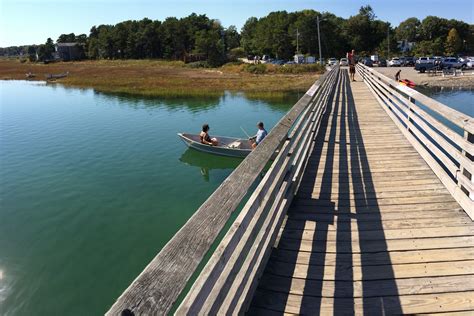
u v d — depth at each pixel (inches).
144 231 337.7
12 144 655.8
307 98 213.6
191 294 63.0
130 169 509.4
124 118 892.6
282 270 135.9
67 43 4606.3
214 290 83.0
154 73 2193.7
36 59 4498.0
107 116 922.1
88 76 2122.3
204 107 1039.6
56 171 506.9
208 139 514.3
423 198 192.5
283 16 3794.3
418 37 3784.5
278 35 3307.1
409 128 303.0
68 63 3895.2
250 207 98.0
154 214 373.1
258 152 110.8
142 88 1508.4
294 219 175.3
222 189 82.6
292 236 159.8
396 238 155.1
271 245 145.5
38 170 511.2
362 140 318.3
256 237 121.3
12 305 241.4
